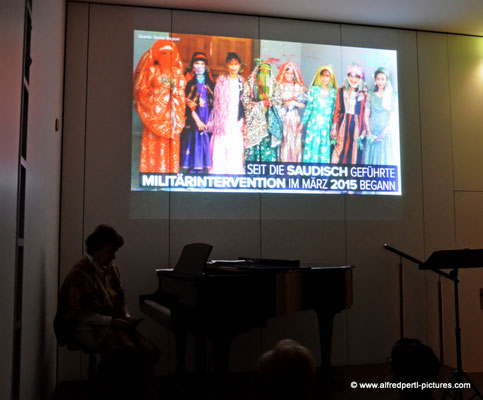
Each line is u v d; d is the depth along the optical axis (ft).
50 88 12.41
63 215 16.25
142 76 17.06
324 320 15.24
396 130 18.65
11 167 6.73
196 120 17.28
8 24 6.26
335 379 15.20
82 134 16.56
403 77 18.94
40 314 10.98
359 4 17.11
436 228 18.67
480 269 18.85
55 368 15.30
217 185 17.22
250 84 17.72
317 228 17.79
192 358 16.46
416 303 18.28
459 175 19.06
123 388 4.17
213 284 12.31
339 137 18.20
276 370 4.47
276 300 12.75
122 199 16.63
